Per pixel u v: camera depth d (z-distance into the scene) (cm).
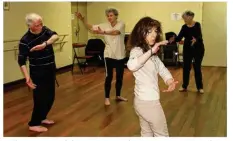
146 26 206
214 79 647
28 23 316
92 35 916
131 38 213
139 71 212
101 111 421
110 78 450
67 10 788
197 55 514
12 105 453
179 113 409
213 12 811
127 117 394
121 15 888
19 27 598
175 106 442
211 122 372
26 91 545
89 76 696
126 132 340
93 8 907
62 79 661
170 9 852
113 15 429
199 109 427
